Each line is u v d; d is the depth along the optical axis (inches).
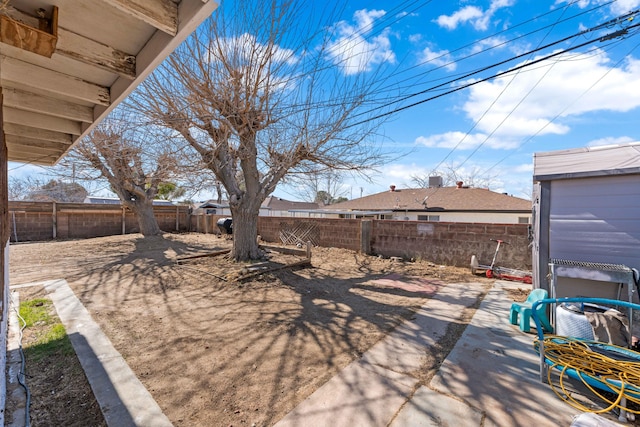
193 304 169.6
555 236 133.3
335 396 85.9
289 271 248.5
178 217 602.2
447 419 76.2
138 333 128.8
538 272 137.5
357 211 666.2
